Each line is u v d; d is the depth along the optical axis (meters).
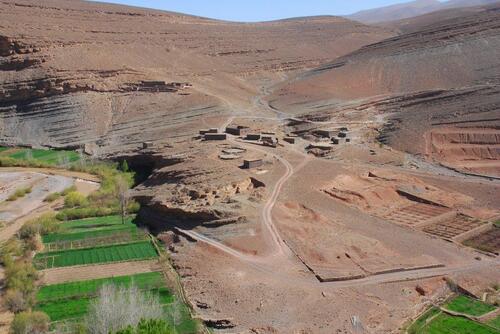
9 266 57.09
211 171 75.88
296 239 58.62
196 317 46.22
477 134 96.69
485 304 49.31
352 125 110.38
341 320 44.66
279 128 111.19
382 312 46.34
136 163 95.50
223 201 67.50
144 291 51.34
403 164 89.69
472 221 68.06
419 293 50.12
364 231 62.06
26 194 84.94
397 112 117.00
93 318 40.94
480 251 59.16
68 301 50.31
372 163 88.94
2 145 112.25
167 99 125.94
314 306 46.78
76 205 77.88
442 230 65.00
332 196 71.38
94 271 56.44
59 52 130.12
